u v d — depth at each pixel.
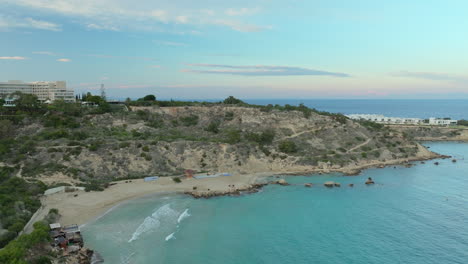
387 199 93.06
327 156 133.88
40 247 56.16
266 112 168.38
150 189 96.00
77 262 55.31
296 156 131.00
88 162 101.56
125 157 108.75
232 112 172.25
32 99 136.75
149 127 145.75
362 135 157.25
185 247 62.97
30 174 89.69
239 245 64.50
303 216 80.06
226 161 120.62
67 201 81.75
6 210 65.81
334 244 65.50
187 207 84.56
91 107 156.62
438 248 64.06
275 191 100.19
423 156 152.88
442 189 102.88
